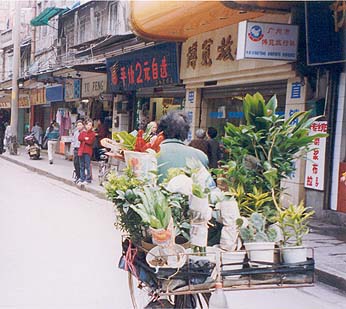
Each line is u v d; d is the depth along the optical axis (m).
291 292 6.56
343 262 7.46
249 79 12.80
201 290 3.65
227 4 9.98
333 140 10.53
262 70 12.09
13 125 28.50
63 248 8.16
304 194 11.00
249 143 4.21
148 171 4.01
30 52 35.09
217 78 14.02
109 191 4.05
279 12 10.55
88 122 16.27
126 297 5.91
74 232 9.41
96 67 20.86
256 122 4.25
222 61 13.66
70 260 7.46
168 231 3.64
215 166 11.18
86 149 16.00
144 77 17.70
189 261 3.61
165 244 3.64
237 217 3.88
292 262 3.86
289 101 11.30
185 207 3.85
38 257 7.57
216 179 4.52
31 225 9.96
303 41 10.64
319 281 7.03
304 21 10.64
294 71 10.96
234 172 4.19
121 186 3.98
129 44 16.91
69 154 25.38
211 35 14.13
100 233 9.36
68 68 20.95
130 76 18.62
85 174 16.06
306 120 4.29
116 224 4.29
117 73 19.53
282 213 4.04
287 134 4.19
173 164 4.19
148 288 4.07
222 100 14.66
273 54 10.51
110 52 18.69
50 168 20.94
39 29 33.16
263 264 3.78
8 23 40.03
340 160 10.41
